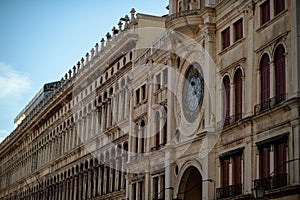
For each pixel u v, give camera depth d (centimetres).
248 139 3192
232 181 3341
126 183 4888
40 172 8125
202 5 3984
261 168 3069
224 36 3641
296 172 2719
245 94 3309
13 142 10100
